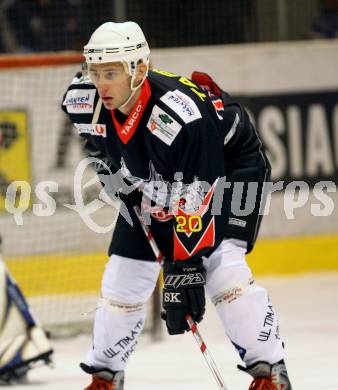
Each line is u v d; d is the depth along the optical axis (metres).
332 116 23.77
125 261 9.97
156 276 10.18
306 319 18.20
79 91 9.65
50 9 22.84
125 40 8.88
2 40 22.84
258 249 23.09
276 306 19.70
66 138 21.50
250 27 23.56
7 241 20.98
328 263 23.69
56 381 13.88
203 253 9.33
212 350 15.91
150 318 18.25
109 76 8.92
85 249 21.44
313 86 23.59
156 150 9.20
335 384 12.75
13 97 21.08
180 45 23.22
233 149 9.91
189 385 13.15
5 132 21.02
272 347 9.56
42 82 21.23
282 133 23.34
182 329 9.62
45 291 21.02
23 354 13.82
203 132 9.06
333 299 20.22
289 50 23.34
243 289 9.44
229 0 23.33
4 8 22.80
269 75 23.28
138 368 14.64
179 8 23.08
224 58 22.95
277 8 23.66
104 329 9.97
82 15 22.84
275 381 9.59
